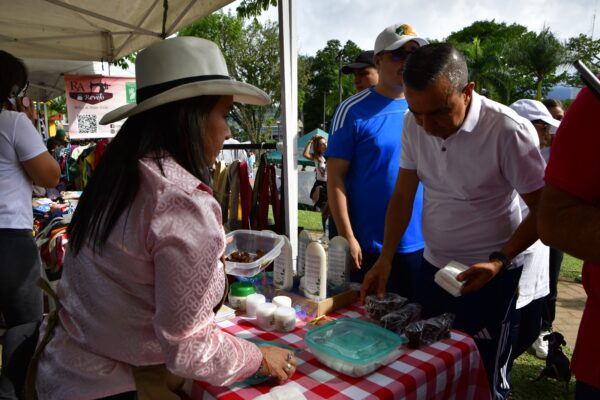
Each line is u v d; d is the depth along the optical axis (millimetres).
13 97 1935
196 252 815
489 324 1645
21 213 1874
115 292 902
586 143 894
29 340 1678
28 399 1040
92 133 5648
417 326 1290
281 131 2543
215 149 1005
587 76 876
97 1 3449
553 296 2908
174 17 3609
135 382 957
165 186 839
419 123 1469
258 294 1604
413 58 1384
